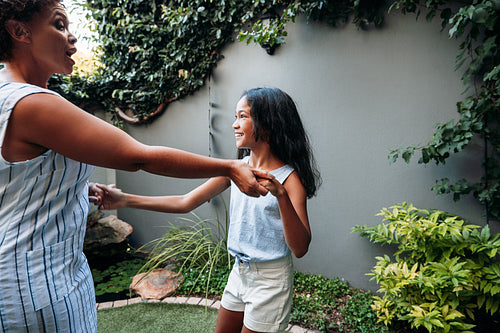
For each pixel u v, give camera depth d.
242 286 1.28
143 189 4.12
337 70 2.75
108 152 0.67
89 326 0.88
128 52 3.83
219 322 1.38
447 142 2.17
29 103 0.62
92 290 0.92
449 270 1.90
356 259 2.81
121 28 3.79
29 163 0.66
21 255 0.69
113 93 3.85
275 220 1.20
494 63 2.09
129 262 3.72
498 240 1.94
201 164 0.77
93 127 0.66
